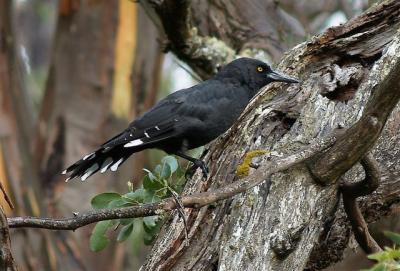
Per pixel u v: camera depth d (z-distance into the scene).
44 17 27.19
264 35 15.82
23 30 28.94
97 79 17.34
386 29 10.38
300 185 9.05
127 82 17.42
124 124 17.41
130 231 10.51
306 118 9.78
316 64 10.57
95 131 17.33
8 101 16.55
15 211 16.05
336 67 10.28
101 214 8.49
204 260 9.13
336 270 12.65
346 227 9.74
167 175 10.24
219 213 9.29
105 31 17.36
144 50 17.50
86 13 17.38
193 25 14.66
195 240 9.27
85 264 16.48
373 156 9.55
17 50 16.84
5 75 16.55
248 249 8.80
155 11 13.38
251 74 11.92
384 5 10.40
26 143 16.56
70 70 17.42
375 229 12.26
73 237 16.48
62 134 17.25
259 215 8.95
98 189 16.97
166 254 9.27
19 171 16.28
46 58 29.72
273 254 8.80
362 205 9.86
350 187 9.20
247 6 15.84
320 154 9.05
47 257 16.09
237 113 11.88
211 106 11.66
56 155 17.22
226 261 8.83
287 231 8.84
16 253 15.87
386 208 10.01
